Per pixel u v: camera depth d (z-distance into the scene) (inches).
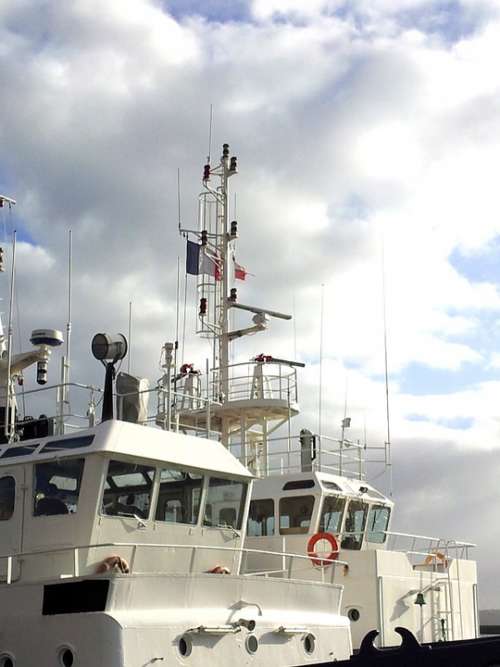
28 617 591.5
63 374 788.0
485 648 481.7
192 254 1142.3
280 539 994.7
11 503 690.8
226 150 1156.5
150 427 700.7
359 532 1023.6
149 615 579.2
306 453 1064.2
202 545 713.0
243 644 629.9
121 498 665.0
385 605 927.0
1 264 886.4
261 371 1063.0
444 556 1049.5
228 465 740.0
